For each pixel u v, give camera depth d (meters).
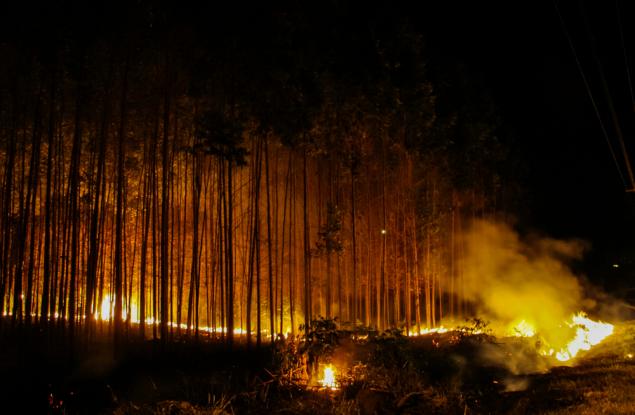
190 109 13.98
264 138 14.29
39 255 13.60
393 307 22.41
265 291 18.55
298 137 14.97
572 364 12.64
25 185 13.66
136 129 13.67
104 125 12.35
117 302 12.35
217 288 17.05
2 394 9.69
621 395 8.49
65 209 13.23
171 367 11.47
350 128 17.11
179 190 15.95
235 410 8.57
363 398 8.78
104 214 13.79
